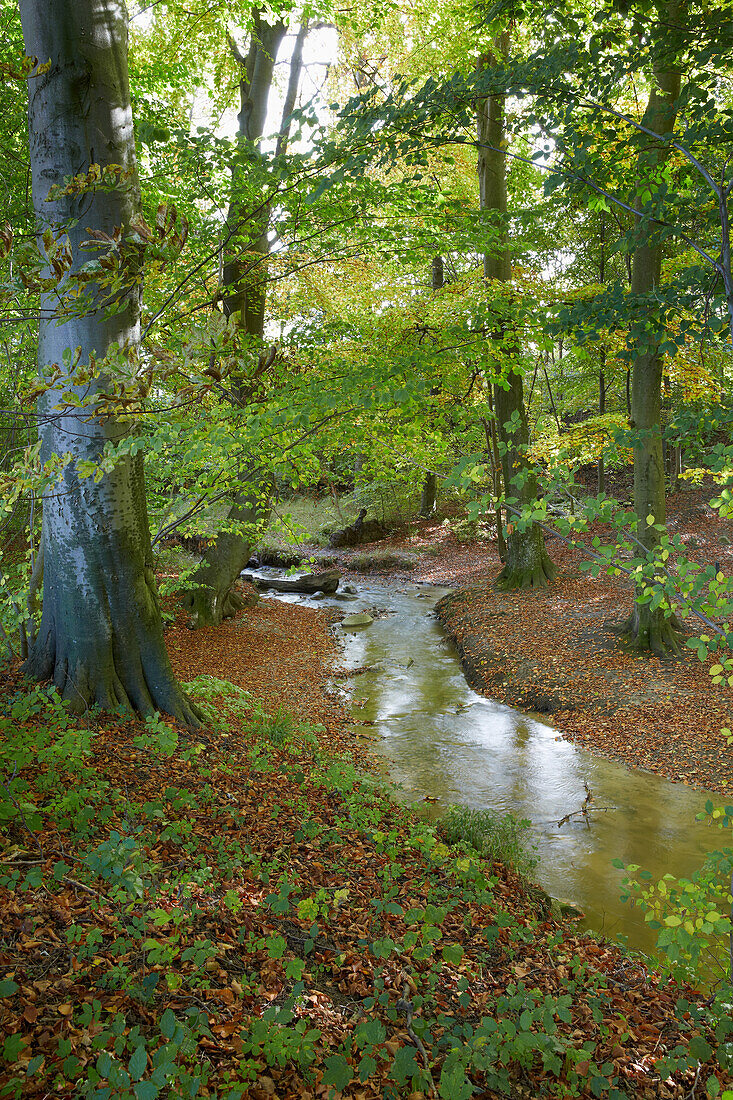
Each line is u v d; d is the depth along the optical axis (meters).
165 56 10.95
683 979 3.88
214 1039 2.99
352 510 30.58
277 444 6.30
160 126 6.07
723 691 10.77
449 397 8.84
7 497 3.90
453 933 4.70
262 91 12.87
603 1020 3.84
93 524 6.80
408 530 28.94
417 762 9.50
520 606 16.27
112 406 2.88
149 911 3.65
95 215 5.41
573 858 7.02
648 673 11.78
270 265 11.74
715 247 4.11
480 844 6.48
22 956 3.16
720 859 3.33
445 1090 2.70
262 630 15.60
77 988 3.04
